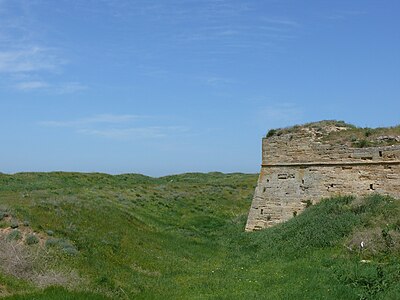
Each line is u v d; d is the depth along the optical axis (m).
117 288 15.42
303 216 25.09
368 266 14.94
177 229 29.11
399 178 23.14
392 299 12.05
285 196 29.09
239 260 21.39
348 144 26.14
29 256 15.59
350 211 22.53
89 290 14.22
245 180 53.22
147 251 21.08
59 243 17.25
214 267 20.34
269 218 29.66
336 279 14.59
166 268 19.47
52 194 27.44
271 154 30.75
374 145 25.03
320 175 27.23
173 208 36.41
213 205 39.97
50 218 19.86
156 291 16.03
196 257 22.42
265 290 15.31
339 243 19.11
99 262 17.39
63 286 14.15
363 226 19.77
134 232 23.30
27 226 17.97
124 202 33.50
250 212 30.92
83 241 18.58
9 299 12.34
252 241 25.33
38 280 14.55
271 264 19.31
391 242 16.69
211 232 30.67
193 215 35.50
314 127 29.20
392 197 23.05
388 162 23.80
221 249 24.70
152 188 43.53
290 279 15.95
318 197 27.08
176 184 49.41
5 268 14.65
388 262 15.34
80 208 23.30
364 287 13.48
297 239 21.47
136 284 16.50
